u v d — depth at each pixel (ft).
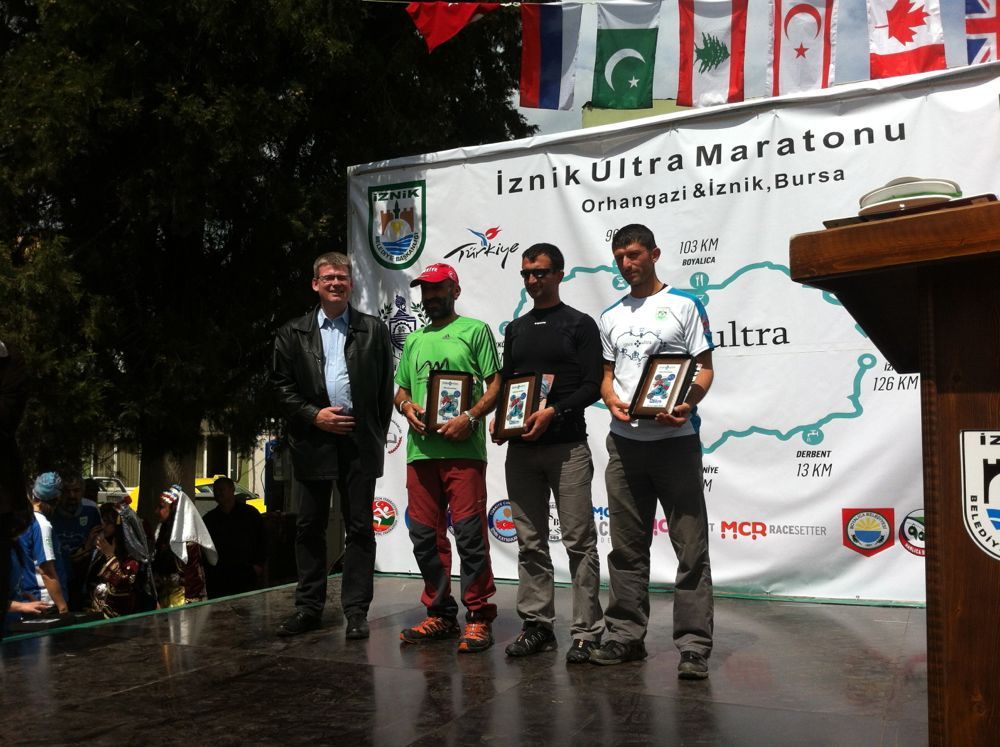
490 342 14.80
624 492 12.66
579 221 19.52
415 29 28.86
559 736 9.56
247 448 28.58
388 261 21.56
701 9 19.24
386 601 17.83
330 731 9.86
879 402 16.92
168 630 15.17
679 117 18.54
